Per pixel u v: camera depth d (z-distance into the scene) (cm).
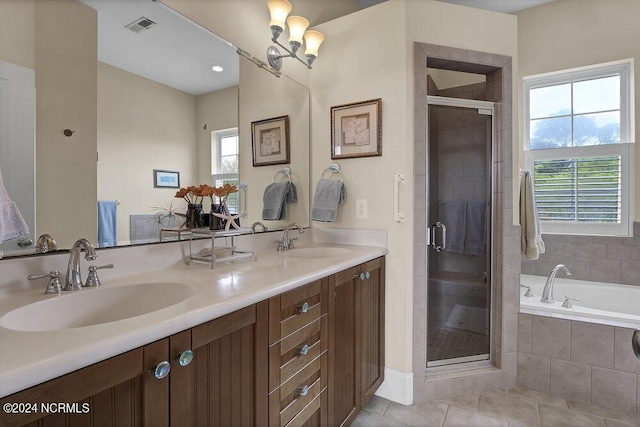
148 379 70
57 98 105
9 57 95
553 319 198
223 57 168
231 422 92
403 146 192
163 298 109
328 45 220
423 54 193
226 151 170
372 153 201
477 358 214
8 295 92
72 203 109
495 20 205
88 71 114
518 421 174
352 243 210
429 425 171
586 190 279
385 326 197
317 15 243
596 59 270
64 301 93
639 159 257
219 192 162
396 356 194
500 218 207
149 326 70
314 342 130
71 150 109
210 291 98
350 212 211
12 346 60
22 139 97
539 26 291
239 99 178
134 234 127
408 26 191
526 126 303
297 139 218
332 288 142
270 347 106
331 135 218
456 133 220
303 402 123
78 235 110
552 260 285
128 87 126
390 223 197
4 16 94
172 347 75
